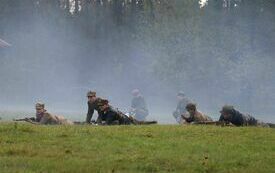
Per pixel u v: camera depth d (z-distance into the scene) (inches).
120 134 981.2
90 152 789.2
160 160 732.0
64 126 1111.0
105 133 987.3
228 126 1227.2
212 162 731.4
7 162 689.0
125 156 757.3
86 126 1130.7
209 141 935.0
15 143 856.9
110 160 724.0
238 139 973.8
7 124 1075.3
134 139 927.7
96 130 1027.9
